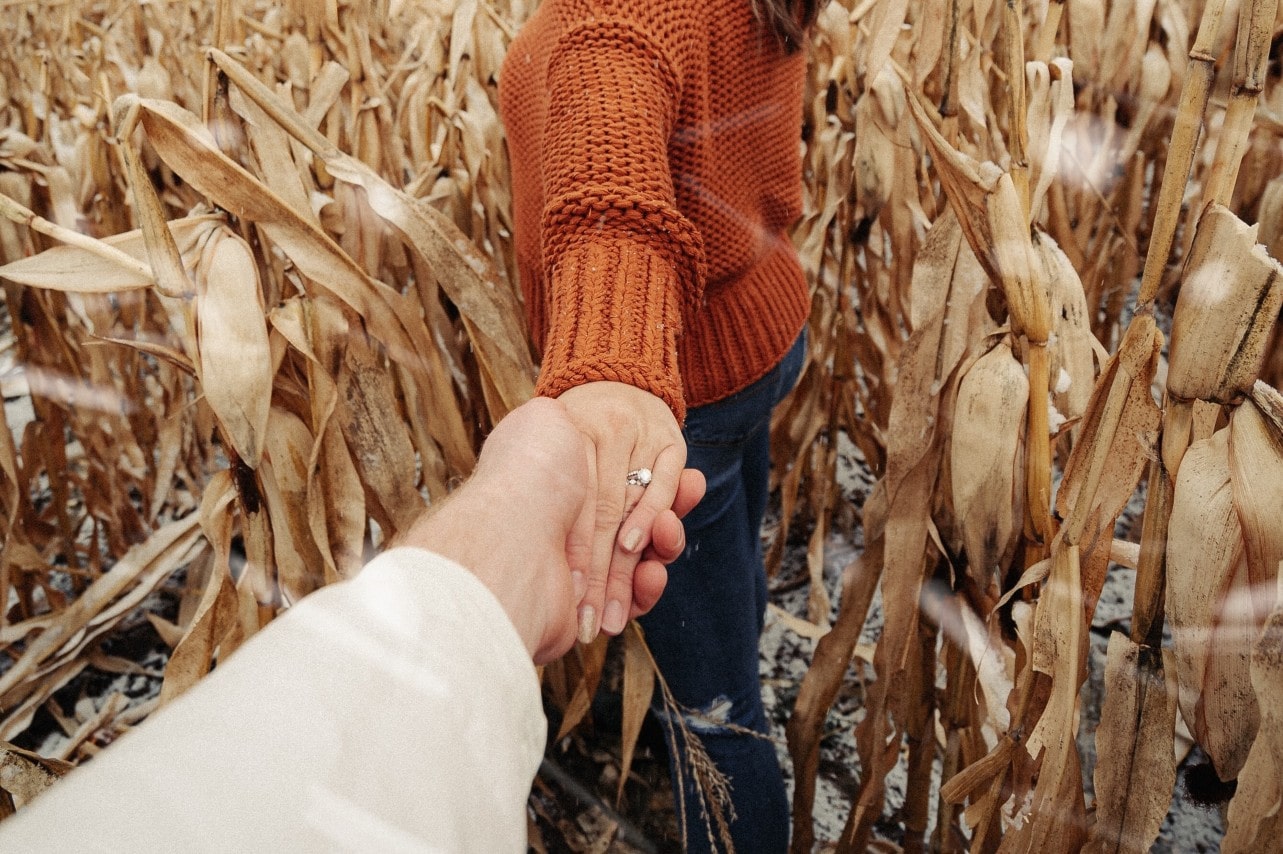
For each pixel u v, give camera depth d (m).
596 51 0.61
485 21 1.31
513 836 0.28
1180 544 0.55
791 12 0.71
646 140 0.60
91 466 1.59
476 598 0.33
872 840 1.17
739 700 0.99
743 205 0.76
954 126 0.65
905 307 1.36
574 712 1.16
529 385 0.95
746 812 1.01
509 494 0.45
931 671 0.93
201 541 1.43
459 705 0.28
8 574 1.33
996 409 0.69
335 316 0.82
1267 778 0.55
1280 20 0.97
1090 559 0.65
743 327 0.81
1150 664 0.63
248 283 0.74
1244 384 0.51
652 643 0.95
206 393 0.73
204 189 0.72
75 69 1.97
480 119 1.21
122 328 1.64
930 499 0.82
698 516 0.87
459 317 1.10
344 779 0.23
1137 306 0.56
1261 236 0.79
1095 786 0.67
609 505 0.53
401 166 1.31
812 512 1.69
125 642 1.58
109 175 1.57
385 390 0.87
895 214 1.14
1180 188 0.51
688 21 0.65
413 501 0.90
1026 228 0.62
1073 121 1.34
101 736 1.34
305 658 0.26
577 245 0.60
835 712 1.41
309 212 0.82
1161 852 1.04
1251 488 0.52
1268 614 0.53
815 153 1.38
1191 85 0.48
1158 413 0.57
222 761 0.21
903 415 0.79
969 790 0.79
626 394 0.56
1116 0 1.29
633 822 1.25
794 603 1.63
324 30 1.15
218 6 0.80
